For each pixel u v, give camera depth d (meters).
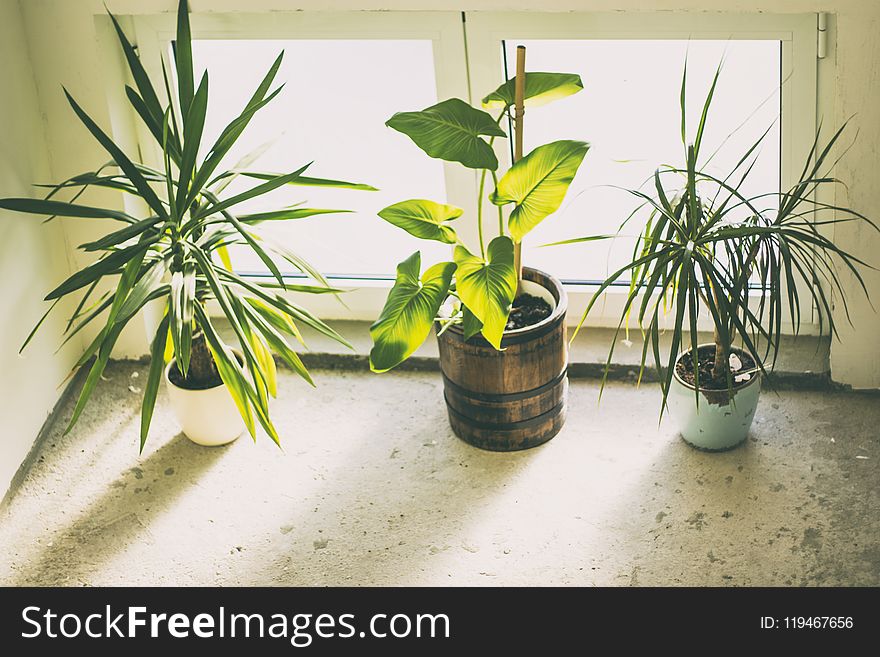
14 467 3.07
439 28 3.10
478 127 2.79
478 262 2.85
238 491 3.05
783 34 2.96
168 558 2.86
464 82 3.18
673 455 3.06
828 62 2.97
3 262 3.01
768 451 3.04
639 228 3.30
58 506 3.03
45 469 3.15
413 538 2.88
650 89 3.13
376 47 3.19
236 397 2.80
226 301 2.74
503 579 2.74
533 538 2.85
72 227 3.35
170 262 2.86
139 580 2.80
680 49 3.06
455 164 3.29
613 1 2.92
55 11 3.08
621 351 3.40
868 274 3.07
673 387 3.02
